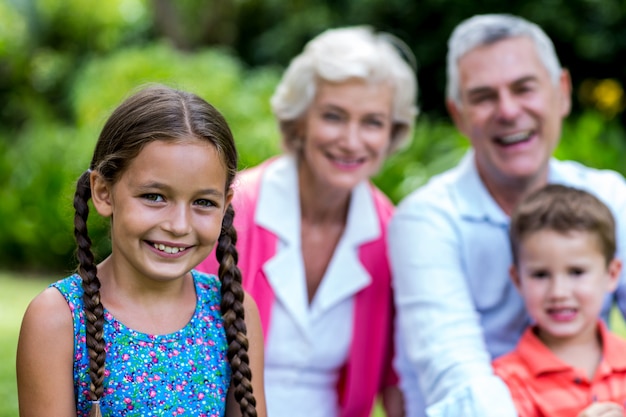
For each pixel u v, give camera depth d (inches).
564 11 355.3
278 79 345.1
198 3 444.8
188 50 436.8
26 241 353.7
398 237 128.0
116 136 81.3
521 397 111.3
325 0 415.5
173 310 86.4
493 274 127.9
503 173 128.3
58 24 494.0
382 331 134.4
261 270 128.1
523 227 117.1
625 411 110.5
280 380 131.1
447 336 118.2
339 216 135.6
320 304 130.3
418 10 374.6
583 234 114.0
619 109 374.9
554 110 128.8
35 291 317.4
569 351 115.6
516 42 126.6
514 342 129.0
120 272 85.3
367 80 127.1
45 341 81.1
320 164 129.0
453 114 139.6
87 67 438.6
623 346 114.4
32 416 81.4
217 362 86.8
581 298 113.9
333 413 134.6
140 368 82.7
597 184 133.7
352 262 132.3
